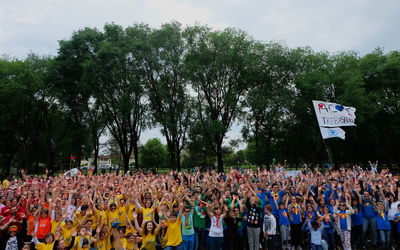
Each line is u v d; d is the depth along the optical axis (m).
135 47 35.78
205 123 37.16
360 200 11.82
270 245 10.73
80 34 38.53
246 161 85.12
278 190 12.93
